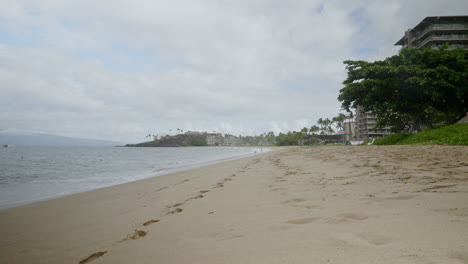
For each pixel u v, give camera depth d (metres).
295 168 8.81
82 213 4.68
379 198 3.28
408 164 6.65
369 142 38.28
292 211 3.08
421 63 26.73
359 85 27.50
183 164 21.38
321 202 3.42
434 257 1.42
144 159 36.47
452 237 1.71
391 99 28.22
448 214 2.27
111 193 7.23
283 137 171.62
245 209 3.51
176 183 8.20
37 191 8.91
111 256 2.21
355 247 1.71
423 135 19.88
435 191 3.39
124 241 2.67
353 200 3.32
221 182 7.12
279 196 4.25
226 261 1.75
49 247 2.81
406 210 2.54
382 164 7.10
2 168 21.81
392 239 1.79
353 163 8.15
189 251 2.07
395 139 23.00
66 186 10.06
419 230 1.92
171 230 2.81
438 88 24.81
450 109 29.03
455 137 15.70
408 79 24.48
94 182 10.98
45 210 5.30
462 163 6.04
